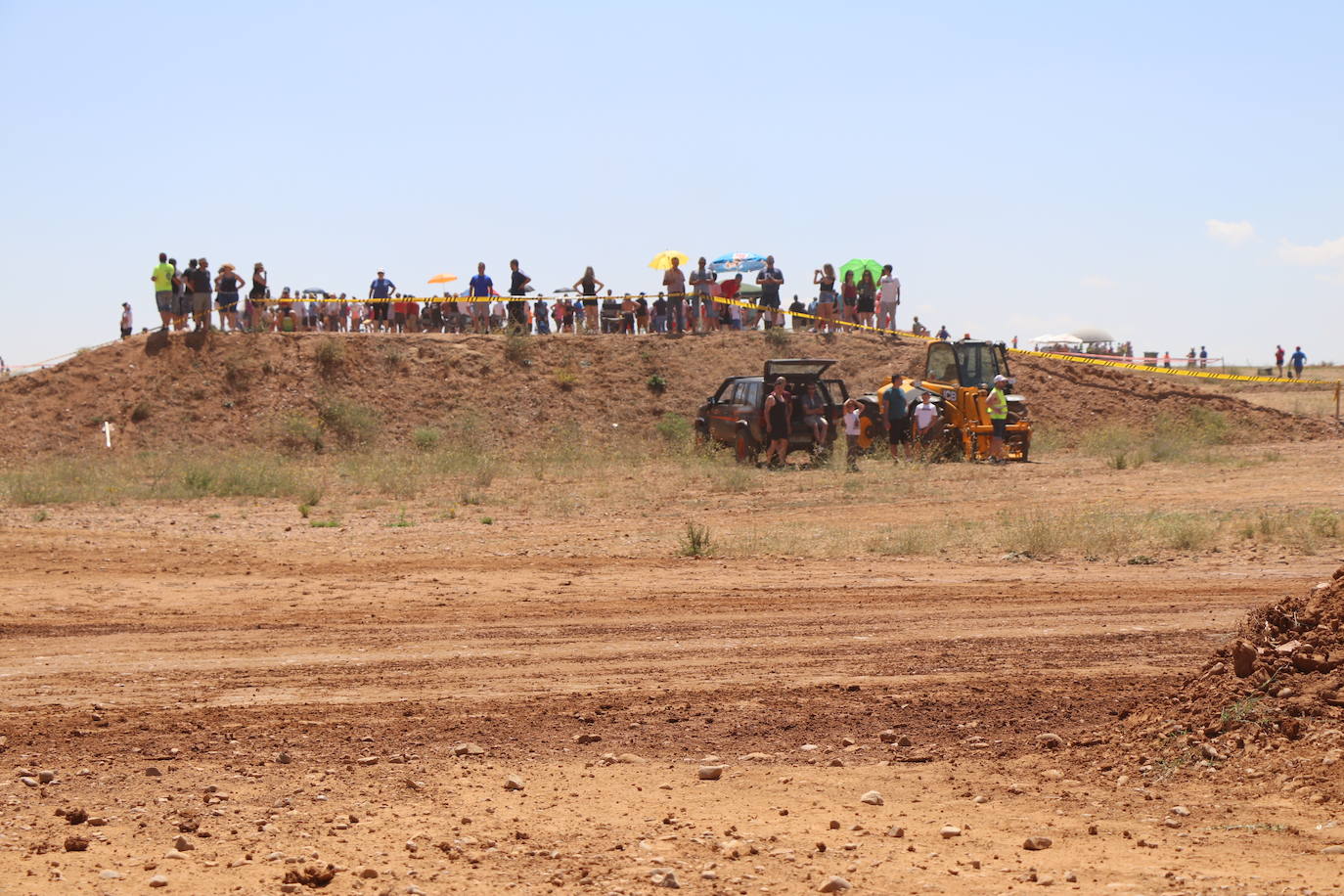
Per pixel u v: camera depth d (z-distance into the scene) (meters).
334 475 27.20
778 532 17.41
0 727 8.03
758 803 6.41
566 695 8.80
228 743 7.65
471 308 40.47
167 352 36.16
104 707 8.52
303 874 5.18
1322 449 30.69
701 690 8.91
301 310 39.59
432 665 9.79
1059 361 39.12
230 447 33.22
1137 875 5.12
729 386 31.06
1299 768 6.34
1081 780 6.70
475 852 5.60
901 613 11.66
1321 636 7.30
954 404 28.95
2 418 33.72
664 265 40.97
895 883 5.08
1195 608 11.54
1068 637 10.44
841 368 38.31
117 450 32.81
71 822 6.08
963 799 6.44
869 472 26.23
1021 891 4.96
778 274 39.53
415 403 35.88
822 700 8.55
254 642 10.73
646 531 18.00
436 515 19.95
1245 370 64.19
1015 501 20.70
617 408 36.28
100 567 14.76
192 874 5.32
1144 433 35.44
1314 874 5.09
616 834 5.86
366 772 7.05
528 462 30.58
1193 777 6.53
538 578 13.96
